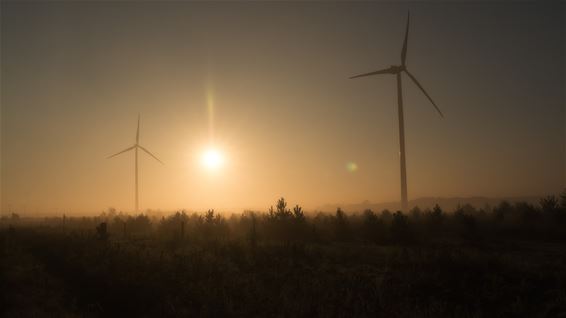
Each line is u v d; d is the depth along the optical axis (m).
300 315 14.20
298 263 23.64
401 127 87.00
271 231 41.62
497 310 14.70
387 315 14.09
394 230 37.41
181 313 14.72
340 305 15.04
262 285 18.19
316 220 56.03
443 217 49.00
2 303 16.73
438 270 19.06
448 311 14.54
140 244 36.25
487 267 19.53
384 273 20.17
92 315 14.88
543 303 15.07
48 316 14.78
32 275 22.22
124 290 17.64
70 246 32.69
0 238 35.44
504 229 40.44
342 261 24.25
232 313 14.47
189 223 58.62
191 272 20.64
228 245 30.73
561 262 22.48
